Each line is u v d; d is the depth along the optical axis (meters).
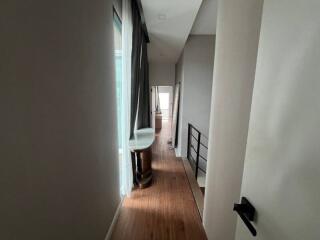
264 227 0.70
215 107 1.76
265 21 0.76
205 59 4.25
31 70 0.77
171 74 6.45
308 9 0.52
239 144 1.18
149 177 3.23
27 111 0.75
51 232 0.92
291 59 0.59
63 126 1.03
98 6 1.58
